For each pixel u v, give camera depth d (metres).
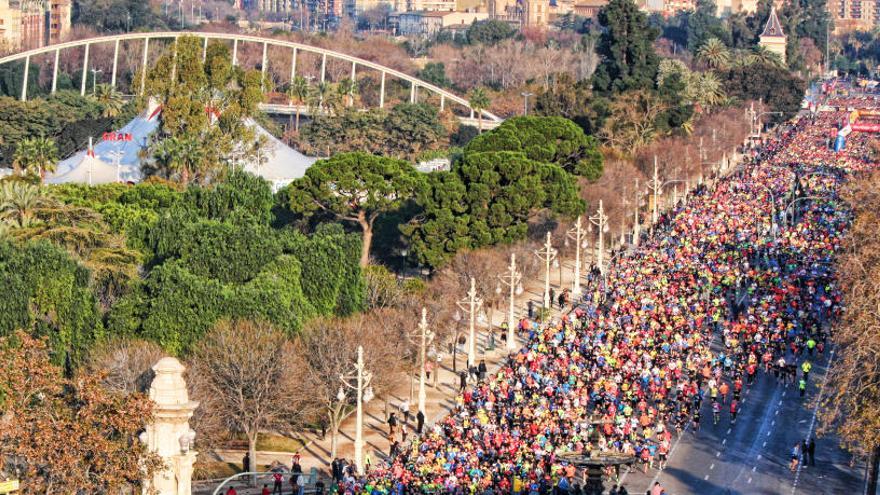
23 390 109.12
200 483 151.12
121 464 108.00
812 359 189.88
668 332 191.12
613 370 176.75
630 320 198.75
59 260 177.62
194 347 166.38
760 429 164.62
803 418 168.50
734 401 166.75
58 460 106.44
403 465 148.25
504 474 143.00
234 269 199.12
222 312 177.12
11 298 173.25
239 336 164.25
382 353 173.25
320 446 165.75
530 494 138.38
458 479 141.62
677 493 143.75
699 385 177.00
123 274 195.25
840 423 159.25
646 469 150.12
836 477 149.12
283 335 170.88
